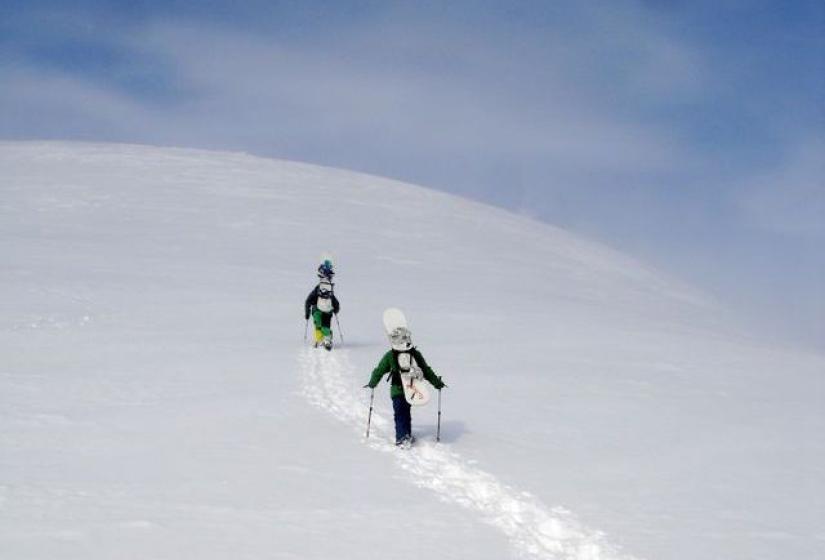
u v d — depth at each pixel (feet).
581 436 31.01
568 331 61.36
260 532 19.12
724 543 20.49
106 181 147.02
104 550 17.31
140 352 44.62
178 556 17.26
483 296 81.87
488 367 44.98
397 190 176.86
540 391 39.09
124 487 21.95
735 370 48.85
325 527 19.84
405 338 29.48
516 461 27.04
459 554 18.80
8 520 18.74
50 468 23.41
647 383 42.78
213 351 46.14
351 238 119.44
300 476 24.12
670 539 20.57
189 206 131.03
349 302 72.23
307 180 172.24
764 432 33.01
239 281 78.28
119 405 32.35
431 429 31.35
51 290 64.18
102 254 87.56
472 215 159.53
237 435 28.63
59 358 41.78
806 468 27.99
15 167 156.66
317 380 39.91
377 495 22.79
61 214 115.55
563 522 21.30
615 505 23.00
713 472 26.96
